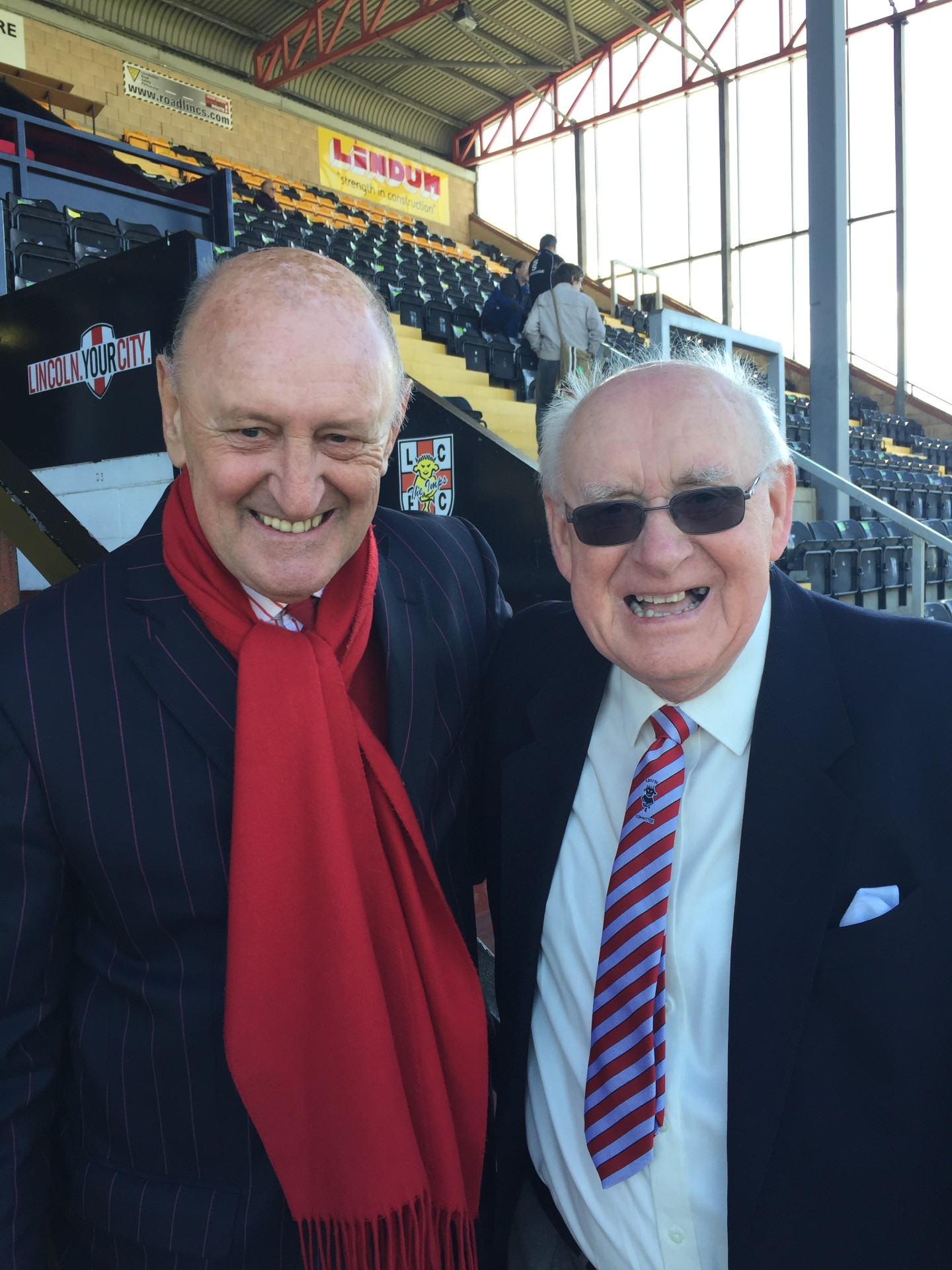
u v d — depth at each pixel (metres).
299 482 0.88
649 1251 0.95
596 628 1.00
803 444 10.97
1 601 1.99
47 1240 1.18
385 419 0.92
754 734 0.96
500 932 1.21
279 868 0.93
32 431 2.84
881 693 0.95
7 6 12.77
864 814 0.91
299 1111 0.94
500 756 1.23
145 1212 0.97
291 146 16.50
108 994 1.02
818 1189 0.88
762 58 16.22
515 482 2.84
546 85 18.59
